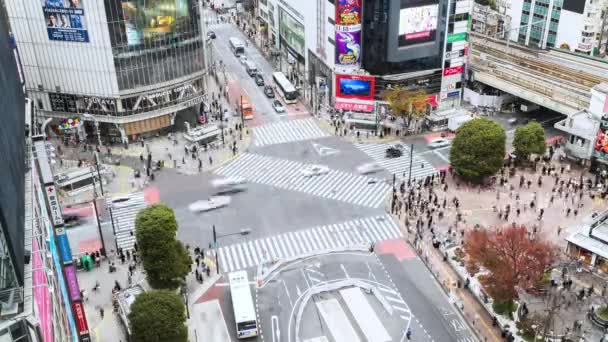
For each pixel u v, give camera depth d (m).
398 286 83.00
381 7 119.31
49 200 63.72
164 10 116.31
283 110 138.50
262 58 170.38
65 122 113.62
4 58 58.16
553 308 71.94
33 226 45.72
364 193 105.62
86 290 82.06
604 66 139.00
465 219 96.44
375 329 75.44
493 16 172.50
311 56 145.38
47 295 45.12
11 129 50.00
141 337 65.31
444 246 90.06
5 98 51.25
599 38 156.00
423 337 74.06
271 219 98.56
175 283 78.12
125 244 91.69
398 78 126.25
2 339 35.81
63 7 111.62
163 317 65.31
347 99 132.12
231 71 161.25
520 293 80.62
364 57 127.50
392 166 114.19
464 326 75.75
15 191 43.66
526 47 158.88
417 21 121.38
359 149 121.12
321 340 74.06
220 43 181.12
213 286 83.44
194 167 114.94
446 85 131.00
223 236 94.19
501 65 142.75
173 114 126.56
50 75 119.25
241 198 104.62
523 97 128.38
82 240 92.31
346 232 94.81
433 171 112.00
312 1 137.25
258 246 91.69
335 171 113.06
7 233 37.22
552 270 84.44
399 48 122.94
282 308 79.50
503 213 97.81
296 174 112.19
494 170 103.81
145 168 114.25
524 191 104.81
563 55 148.50
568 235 88.50
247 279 79.69
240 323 73.12
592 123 109.81
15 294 37.72
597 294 80.19
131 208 101.19
